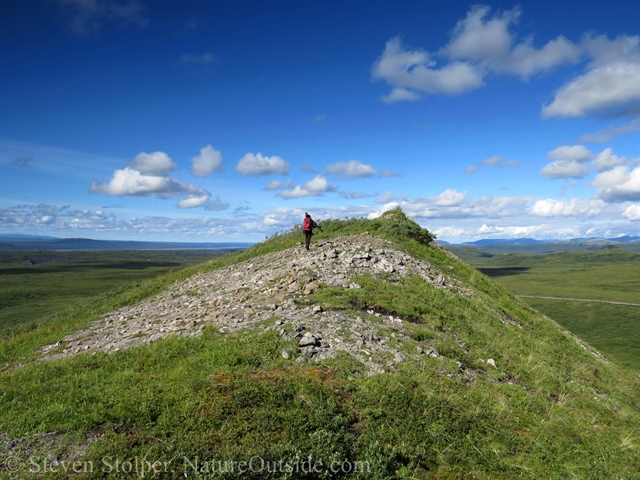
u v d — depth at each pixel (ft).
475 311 59.21
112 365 34.99
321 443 24.79
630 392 55.36
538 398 38.04
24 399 28.76
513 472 27.53
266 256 94.84
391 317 46.68
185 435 23.49
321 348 36.60
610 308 298.15
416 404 30.66
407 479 25.08
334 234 100.37
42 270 539.70
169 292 84.23
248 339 37.58
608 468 30.35
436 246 104.83
